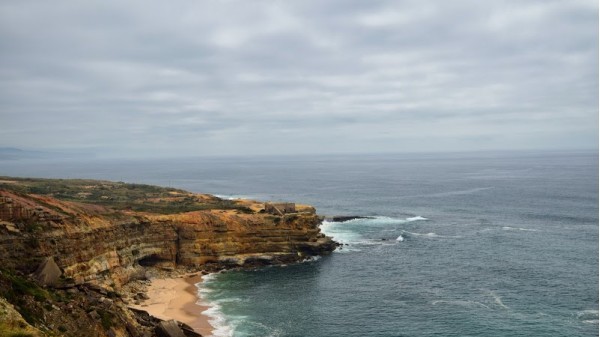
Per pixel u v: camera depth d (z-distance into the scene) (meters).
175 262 102.12
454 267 99.69
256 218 110.19
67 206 87.38
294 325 69.62
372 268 101.00
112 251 87.81
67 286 60.12
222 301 80.62
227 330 67.44
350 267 102.19
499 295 81.19
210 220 106.19
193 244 103.12
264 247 108.81
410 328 68.06
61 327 47.53
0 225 71.62
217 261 103.69
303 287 88.62
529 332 65.62
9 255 70.69
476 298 80.00
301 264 105.62
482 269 97.44
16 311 41.59
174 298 82.00
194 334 63.03
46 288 56.94
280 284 90.81
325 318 72.38
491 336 64.69
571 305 75.50
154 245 99.38
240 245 106.81
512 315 71.94
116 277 86.12
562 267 97.19
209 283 91.94
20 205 75.19
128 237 93.50
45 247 74.44
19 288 48.84
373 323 70.25
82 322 50.22
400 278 93.12
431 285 88.00
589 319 69.69
